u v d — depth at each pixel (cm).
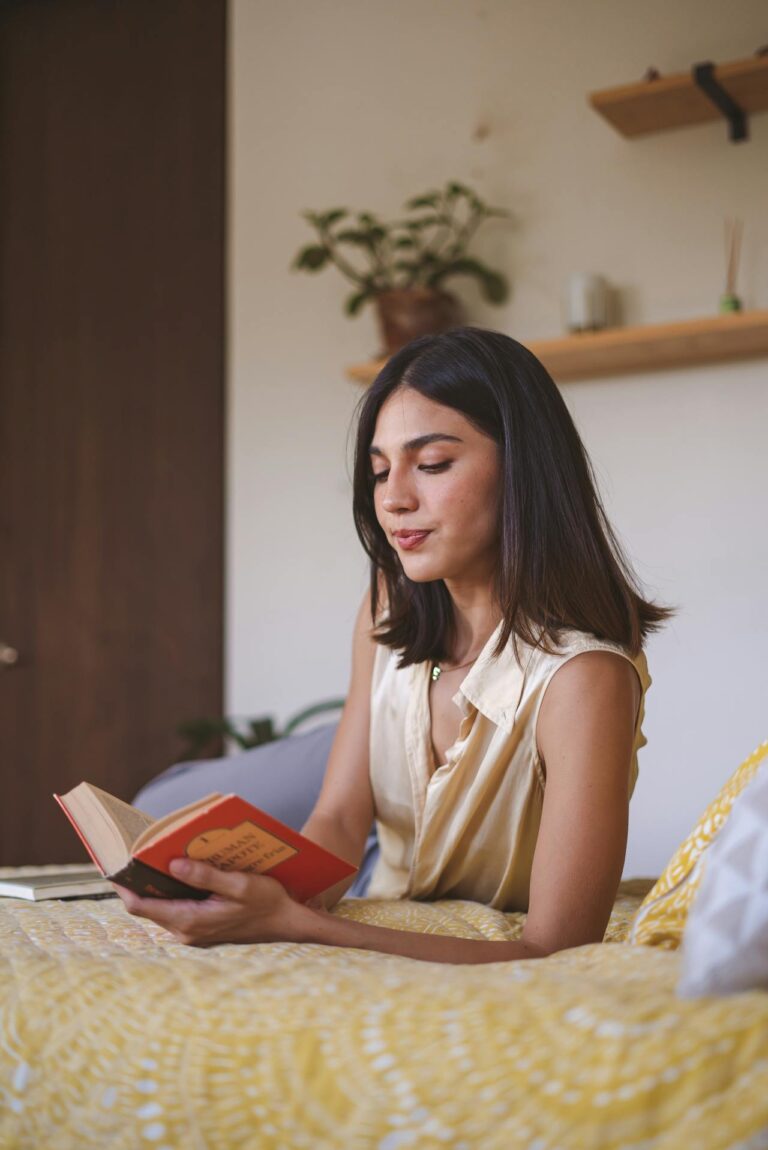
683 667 296
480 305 325
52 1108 76
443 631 134
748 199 296
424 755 134
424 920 117
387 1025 68
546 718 120
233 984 77
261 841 95
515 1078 61
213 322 363
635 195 309
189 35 374
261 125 361
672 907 90
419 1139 62
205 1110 70
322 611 341
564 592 122
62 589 377
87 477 377
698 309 300
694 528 297
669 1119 57
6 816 379
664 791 295
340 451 343
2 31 402
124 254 378
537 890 112
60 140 391
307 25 356
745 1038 58
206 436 361
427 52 339
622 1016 61
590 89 316
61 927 107
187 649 358
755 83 280
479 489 122
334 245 346
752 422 294
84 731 370
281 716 345
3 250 397
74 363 382
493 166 327
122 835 105
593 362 301
